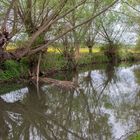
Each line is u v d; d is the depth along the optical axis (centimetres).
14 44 2675
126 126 1585
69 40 3991
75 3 2597
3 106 2033
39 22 2648
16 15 2272
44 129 1593
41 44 2772
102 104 2159
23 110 1958
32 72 3084
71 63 4088
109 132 1500
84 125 1647
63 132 1540
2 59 2269
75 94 2550
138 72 4291
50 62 3644
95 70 4562
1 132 1546
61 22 2869
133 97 2373
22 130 1577
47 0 2678
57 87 2798
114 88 2867
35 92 2516
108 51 6147
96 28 5344
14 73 2902
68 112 1939
